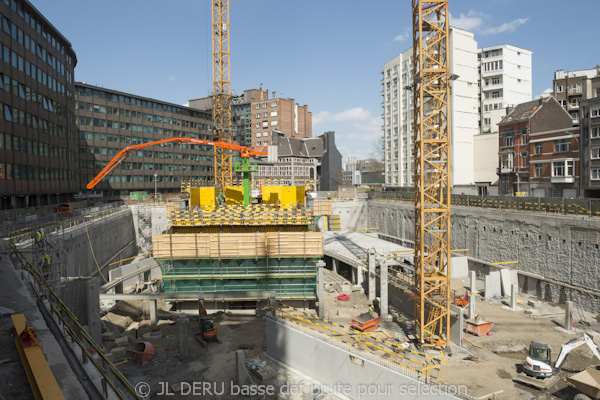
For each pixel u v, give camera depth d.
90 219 45.22
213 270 38.00
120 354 27.20
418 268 32.66
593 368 24.16
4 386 10.45
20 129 47.31
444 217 32.09
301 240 37.38
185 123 112.12
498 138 72.12
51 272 24.84
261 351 28.88
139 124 99.50
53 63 57.38
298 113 141.88
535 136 56.81
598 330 31.38
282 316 30.67
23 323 13.02
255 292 34.75
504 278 40.06
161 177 104.44
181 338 27.75
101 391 10.30
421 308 29.77
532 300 38.19
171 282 38.38
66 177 62.31
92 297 26.70
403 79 88.62
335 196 87.38
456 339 30.41
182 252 37.19
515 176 62.38
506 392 23.33
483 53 95.50
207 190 51.16
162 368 26.11
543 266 39.03
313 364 24.77
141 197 89.12
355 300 41.78
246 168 45.88
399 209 64.69
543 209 40.91
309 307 39.84
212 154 120.81
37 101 51.97
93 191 89.62
